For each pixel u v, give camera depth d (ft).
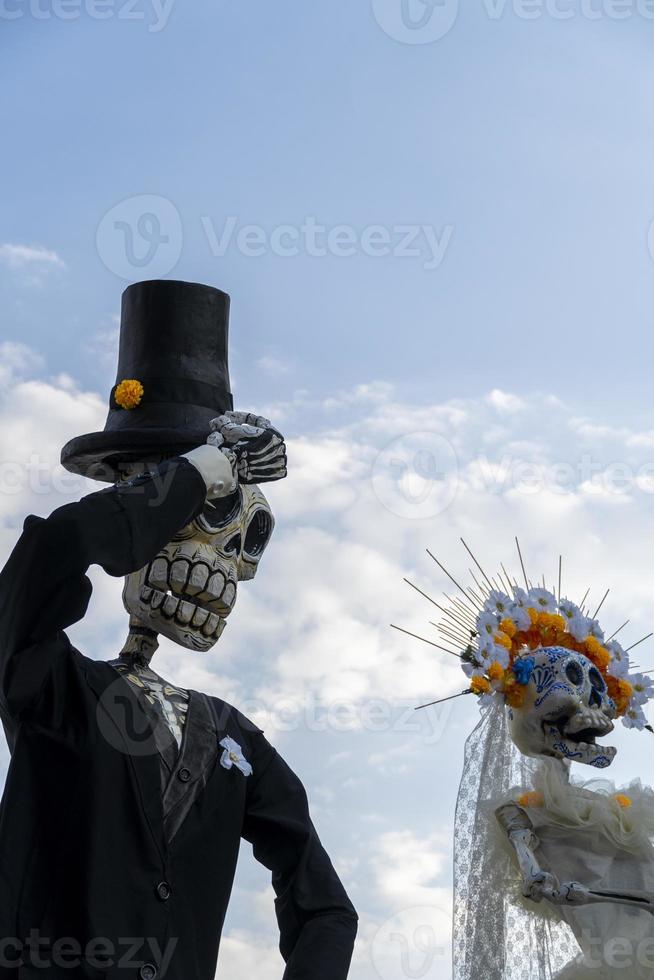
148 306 20.63
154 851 17.15
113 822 16.97
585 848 20.95
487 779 21.83
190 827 17.70
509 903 21.03
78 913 16.34
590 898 20.01
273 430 19.71
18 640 16.56
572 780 22.22
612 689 23.20
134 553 16.78
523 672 22.34
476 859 21.24
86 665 17.80
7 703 16.72
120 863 16.85
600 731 22.30
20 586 16.40
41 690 17.01
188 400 20.08
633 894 20.17
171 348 20.36
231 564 19.40
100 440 19.56
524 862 20.59
